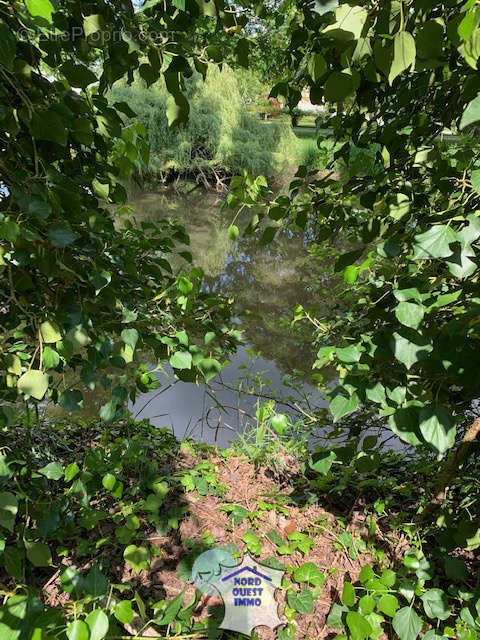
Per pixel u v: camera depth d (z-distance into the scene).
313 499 2.24
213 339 1.57
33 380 0.95
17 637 0.73
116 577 1.75
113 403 1.37
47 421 2.69
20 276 1.15
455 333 0.88
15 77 0.97
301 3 1.41
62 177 1.06
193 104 13.45
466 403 1.21
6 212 0.99
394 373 1.10
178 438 3.33
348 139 1.69
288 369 4.34
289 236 10.11
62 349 1.08
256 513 2.13
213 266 8.34
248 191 1.54
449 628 1.27
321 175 5.73
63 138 0.99
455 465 1.42
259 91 15.77
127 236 1.91
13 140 1.05
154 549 1.87
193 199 13.60
